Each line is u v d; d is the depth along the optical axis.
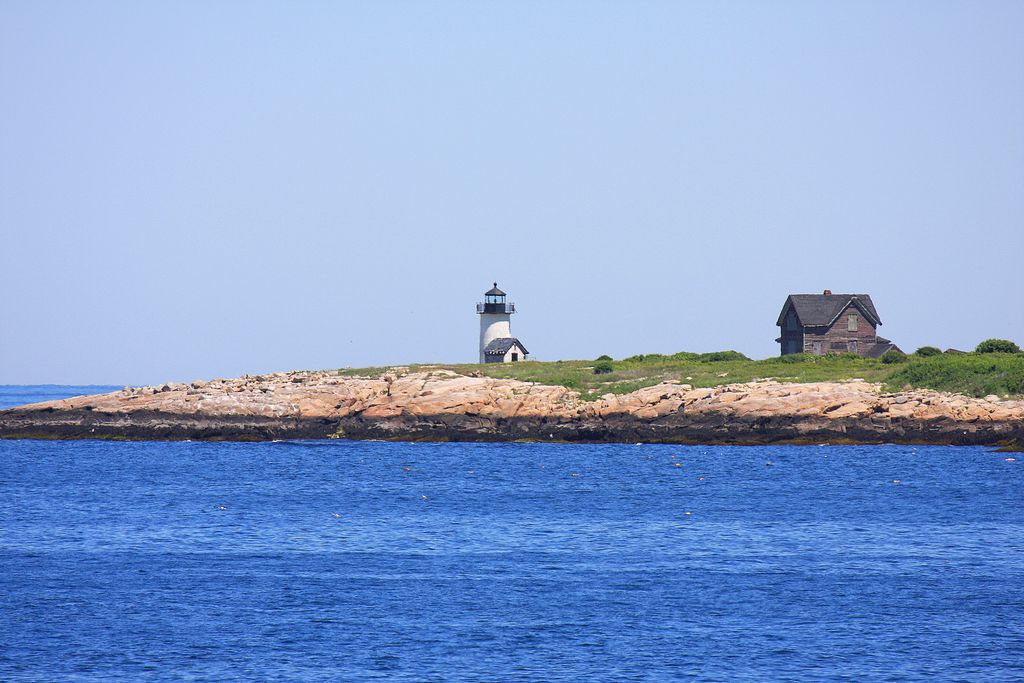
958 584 174.38
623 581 177.25
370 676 131.88
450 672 133.25
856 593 168.62
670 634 147.88
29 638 146.25
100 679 131.00
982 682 129.88
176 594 168.88
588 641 144.88
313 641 145.12
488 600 165.12
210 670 134.00
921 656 138.75
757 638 145.88
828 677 131.38
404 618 155.38
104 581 177.75
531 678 131.12
